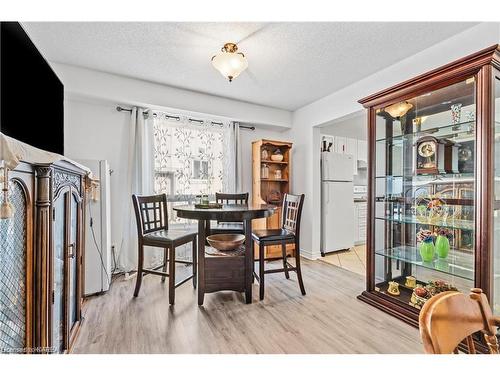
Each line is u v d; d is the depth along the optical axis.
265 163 4.10
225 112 3.62
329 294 2.53
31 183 1.10
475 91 1.65
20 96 1.53
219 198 3.28
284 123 4.18
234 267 2.29
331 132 4.90
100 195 2.51
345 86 3.24
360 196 5.42
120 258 3.13
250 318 2.05
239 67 2.19
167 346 1.68
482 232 1.61
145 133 3.26
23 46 1.55
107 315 2.07
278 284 2.80
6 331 0.93
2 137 0.76
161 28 2.05
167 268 2.92
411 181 2.34
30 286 1.09
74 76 2.68
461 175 1.92
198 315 2.08
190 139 3.59
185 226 3.50
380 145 2.38
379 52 2.42
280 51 2.39
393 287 2.28
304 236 4.02
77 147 2.99
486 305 0.79
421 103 2.13
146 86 3.07
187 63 2.63
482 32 1.98
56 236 1.39
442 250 2.03
